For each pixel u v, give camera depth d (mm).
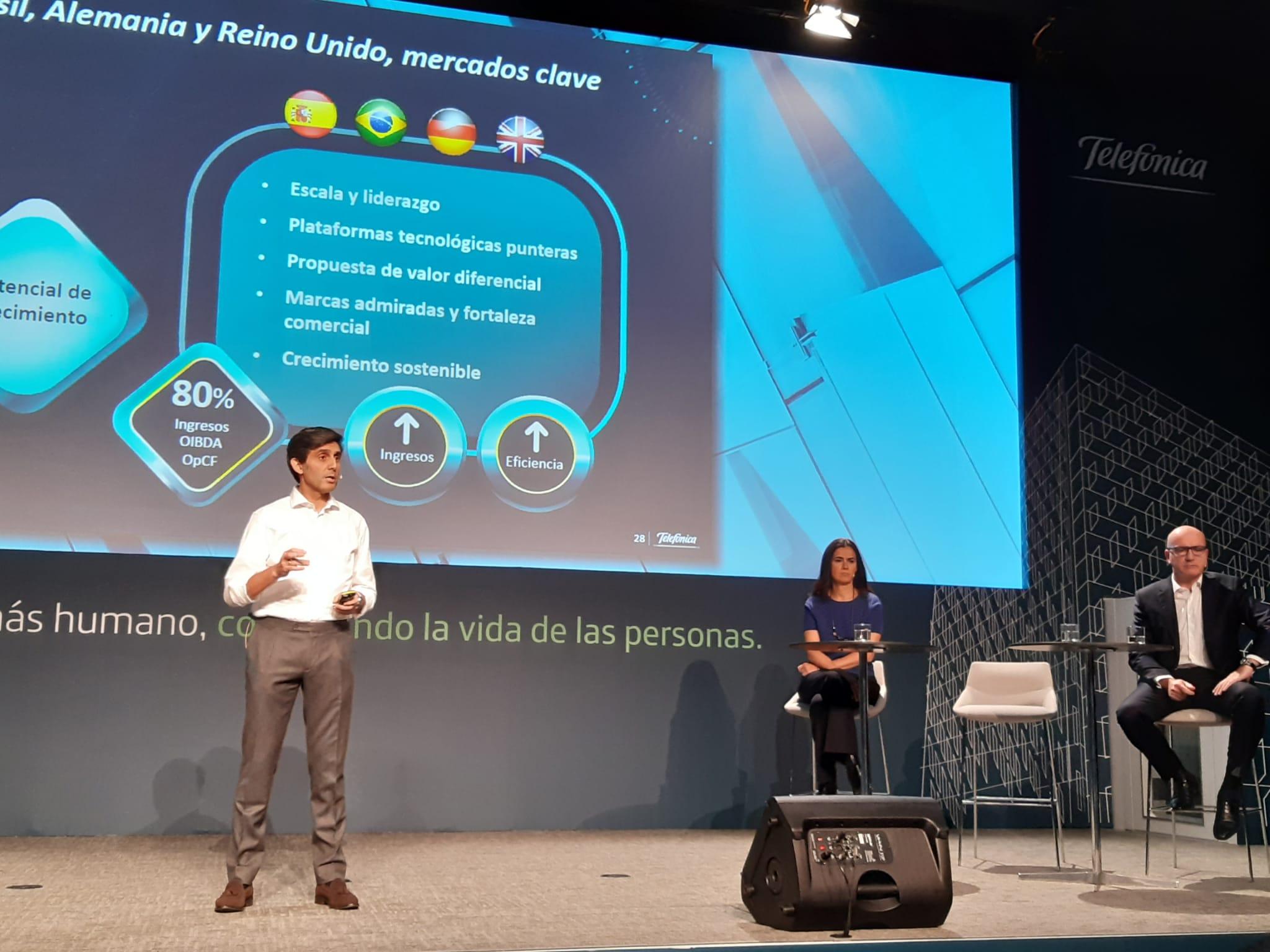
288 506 3174
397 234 4828
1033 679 4430
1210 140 5754
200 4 4762
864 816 2910
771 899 2861
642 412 4965
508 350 4879
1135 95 5691
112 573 4484
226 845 4230
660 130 5133
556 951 2562
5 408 4430
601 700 4863
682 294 5059
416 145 4887
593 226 5012
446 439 4793
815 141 5277
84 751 4422
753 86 5250
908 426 5199
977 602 5188
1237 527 5512
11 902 3146
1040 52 5543
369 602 3236
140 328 4562
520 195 4965
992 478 5270
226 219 4680
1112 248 5566
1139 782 5180
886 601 5094
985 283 5383
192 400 4582
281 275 4703
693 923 2918
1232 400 5598
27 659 4398
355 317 4754
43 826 4367
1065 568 5305
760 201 5184
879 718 5074
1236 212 5738
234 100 4746
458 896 3287
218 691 4551
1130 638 3941
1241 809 3834
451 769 4711
